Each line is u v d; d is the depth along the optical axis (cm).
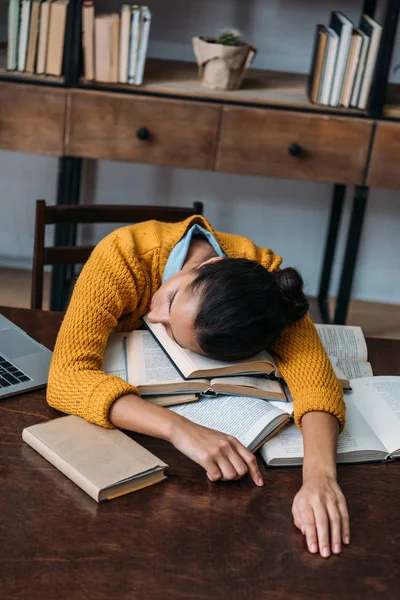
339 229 325
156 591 87
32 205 326
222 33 256
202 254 139
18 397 124
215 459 108
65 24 243
